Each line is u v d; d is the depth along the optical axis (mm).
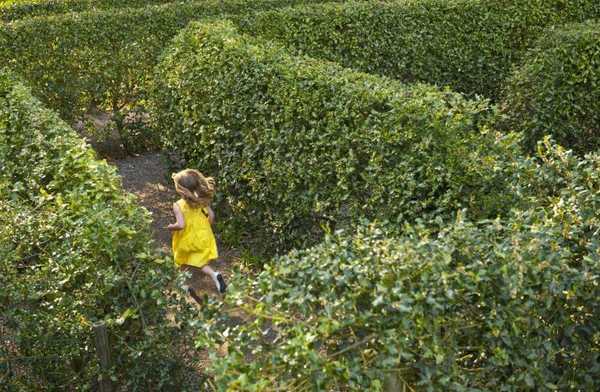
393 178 5945
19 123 7355
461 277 3834
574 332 4164
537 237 4098
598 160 5195
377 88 6719
